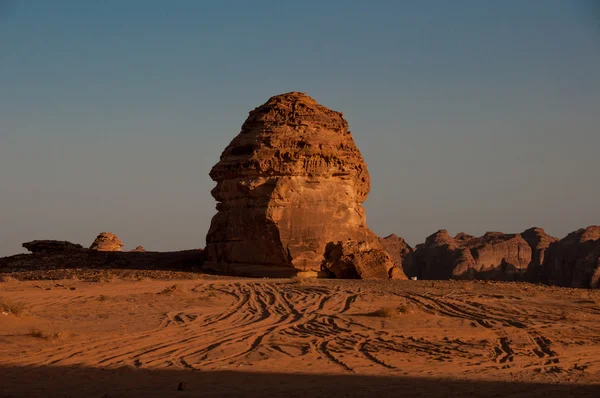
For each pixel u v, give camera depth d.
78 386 13.38
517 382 14.98
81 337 18.36
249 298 29.25
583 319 24.20
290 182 42.34
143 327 20.75
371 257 42.22
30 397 12.30
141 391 13.07
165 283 34.78
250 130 45.19
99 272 41.19
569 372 16.28
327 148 43.34
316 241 41.91
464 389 14.11
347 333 20.72
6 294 27.41
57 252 53.12
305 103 45.19
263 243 42.09
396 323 22.59
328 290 32.09
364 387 14.05
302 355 17.39
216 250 45.25
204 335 19.88
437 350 18.50
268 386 13.88
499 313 25.25
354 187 45.56
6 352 16.08
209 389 13.42
